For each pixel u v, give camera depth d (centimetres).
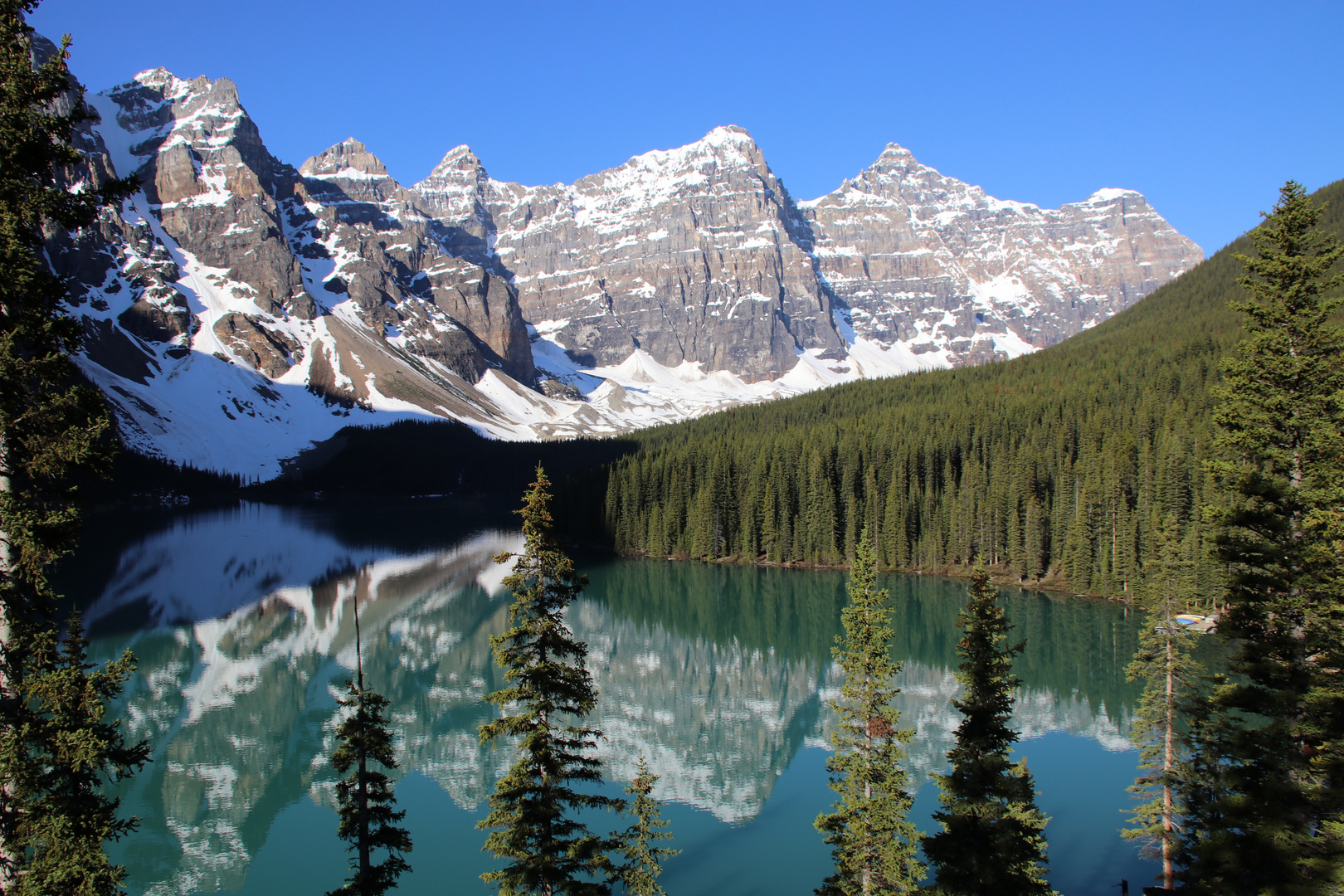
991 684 3178
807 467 15750
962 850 3008
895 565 14050
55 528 2077
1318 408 3052
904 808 3659
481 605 12606
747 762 6906
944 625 10719
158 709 7994
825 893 3659
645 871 3456
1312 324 3083
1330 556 2883
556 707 2984
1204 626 7525
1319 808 2784
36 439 2044
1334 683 2853
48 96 2081
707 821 5822
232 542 18238
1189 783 3856
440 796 6262
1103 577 11638
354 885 2953
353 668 9456
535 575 2983
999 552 13375
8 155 2011
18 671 2094
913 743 6825
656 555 16725
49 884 2020
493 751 7169
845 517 15162
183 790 6303
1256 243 3269
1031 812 3597
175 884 4978
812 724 7844
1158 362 16812
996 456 13688
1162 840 4053
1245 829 2955
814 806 6056
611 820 5803
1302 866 2744
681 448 19350
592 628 11406
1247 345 3219
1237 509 3145
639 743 7381
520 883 2847
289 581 14112
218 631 10794
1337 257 3045
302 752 7044
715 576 14538
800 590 13250
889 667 3788
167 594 12725
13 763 1998
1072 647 9394
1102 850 4872
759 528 15938
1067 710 7538
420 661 9831
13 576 2055
